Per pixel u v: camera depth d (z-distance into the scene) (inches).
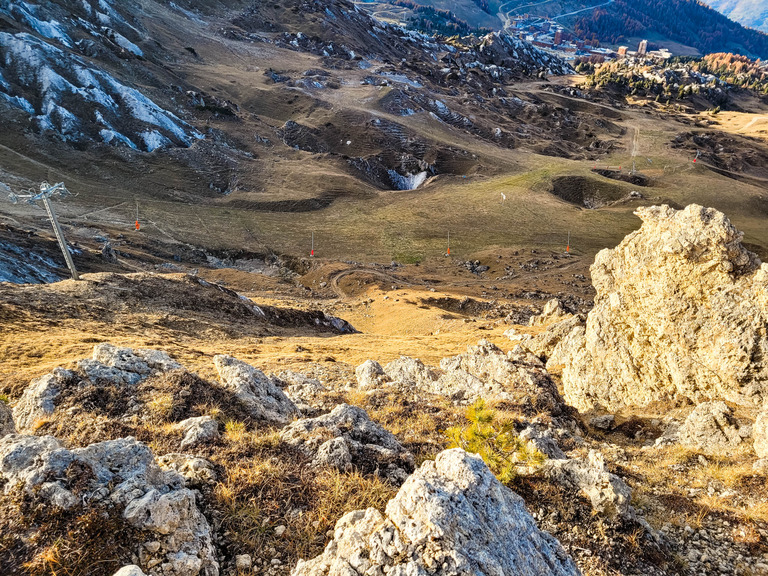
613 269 1000.2
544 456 438.6
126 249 4589.1
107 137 6825.8
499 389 883.4
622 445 754.8
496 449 433.7
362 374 971.3
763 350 747.4
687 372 829.2
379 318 3405.5
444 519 235.8
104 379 512.7
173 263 4645.7
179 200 6363.2
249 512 291.9
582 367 1004.6
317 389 876.6
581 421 850.8
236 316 2250.2
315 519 296.4
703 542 415.5
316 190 7224.4
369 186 7726.4
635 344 922.1
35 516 241.6
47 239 3521.2
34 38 7495.1
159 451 360.5
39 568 220.5
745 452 603.5
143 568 236.7
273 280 4559.5
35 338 1312.7
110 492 264.4
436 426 597.0
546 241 6117.1
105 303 1836.9
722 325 789.9
